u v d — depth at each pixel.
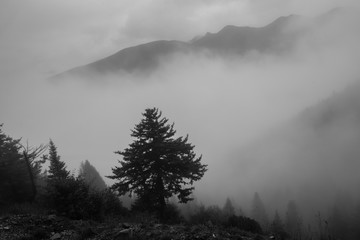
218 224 12.61
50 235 10.23
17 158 20.55
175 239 9.31
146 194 19.98
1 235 9.80
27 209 13.62
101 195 14.83
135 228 10.12
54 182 14.45
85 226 10.88
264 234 13.03
